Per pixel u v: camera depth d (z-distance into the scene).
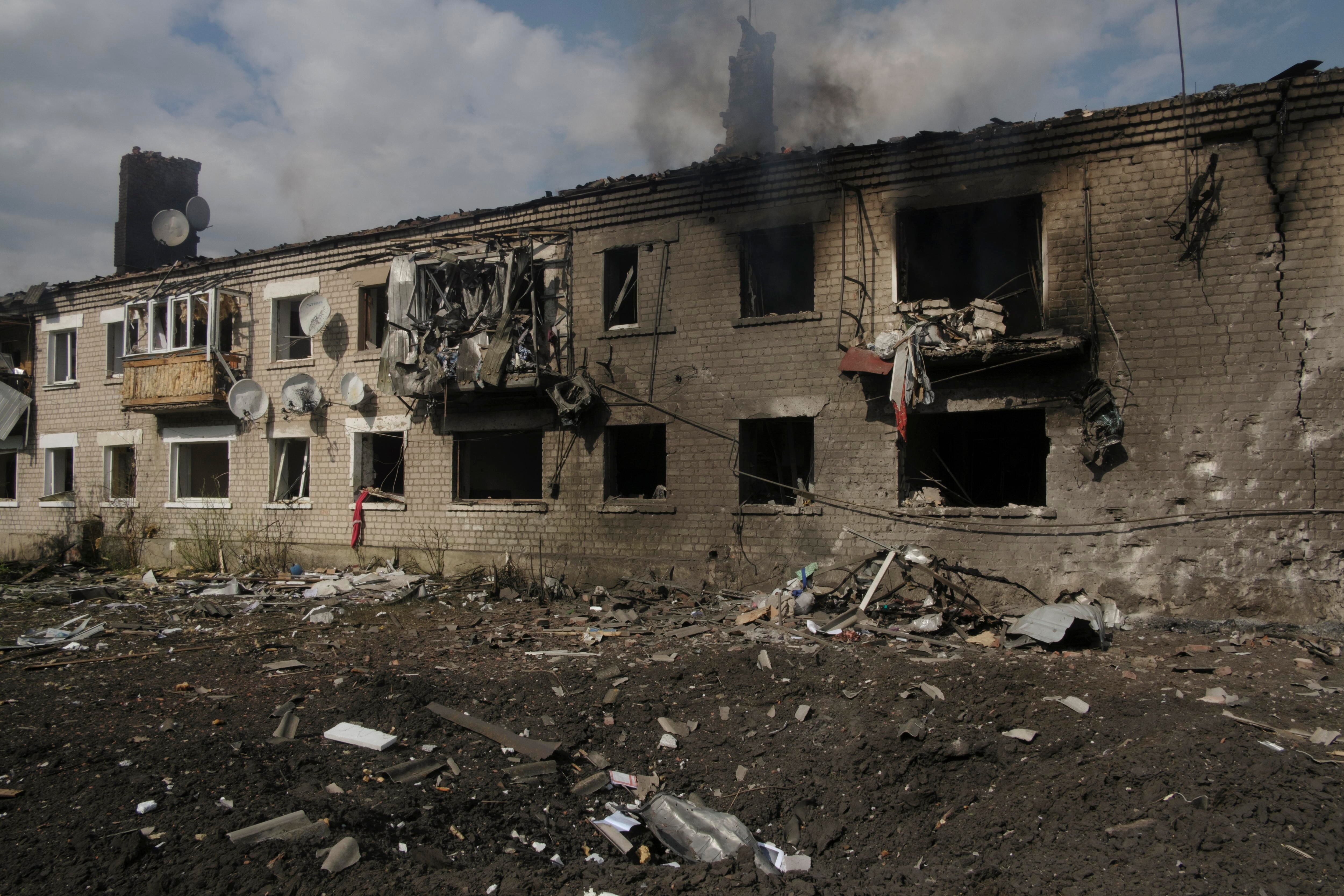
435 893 4.44
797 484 13.59
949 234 13.53
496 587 13.85
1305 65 9.88
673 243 13.55
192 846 4.77
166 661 9.50
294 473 18.45
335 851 4.69
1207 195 10.23
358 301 16.89
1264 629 9.77
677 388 13.48
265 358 18.03
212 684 8.38
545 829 5.53
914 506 11.86
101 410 20.44
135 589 15.48
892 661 8.59
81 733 6.73
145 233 21.31
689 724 7.41
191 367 17.97
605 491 14.09
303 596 14.20
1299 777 5.63
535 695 7.92
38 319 21.75
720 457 13.09
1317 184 9.78
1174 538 10.30
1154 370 10.48
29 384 21.81
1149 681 7.84
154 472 19.48
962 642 9.62
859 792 6.18
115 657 9.65
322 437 17.16
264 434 17.92
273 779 5.81
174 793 5.46
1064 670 8.27
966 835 5.57
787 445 13.86
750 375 12.90
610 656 9.39
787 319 12.62
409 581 14.55
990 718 7.07
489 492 18.16
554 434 14.57
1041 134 11.04
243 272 18.41
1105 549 10.63
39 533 21.09
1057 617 9.26
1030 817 5.64
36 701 7.77
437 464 15.79
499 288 14.58
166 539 18.78
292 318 18.33
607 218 14.16
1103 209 10.78
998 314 11.17
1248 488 9.99
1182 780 5.71
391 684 8.02
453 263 14.86
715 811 5.88
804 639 9.97
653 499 14.02
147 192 21.39
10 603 13.90
